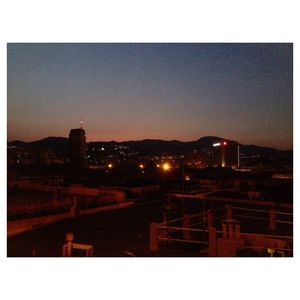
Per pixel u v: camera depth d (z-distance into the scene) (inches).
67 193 722.2
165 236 336.5
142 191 737.0
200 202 634.8
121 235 365.4
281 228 390.3
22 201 559.8
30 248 310.0
